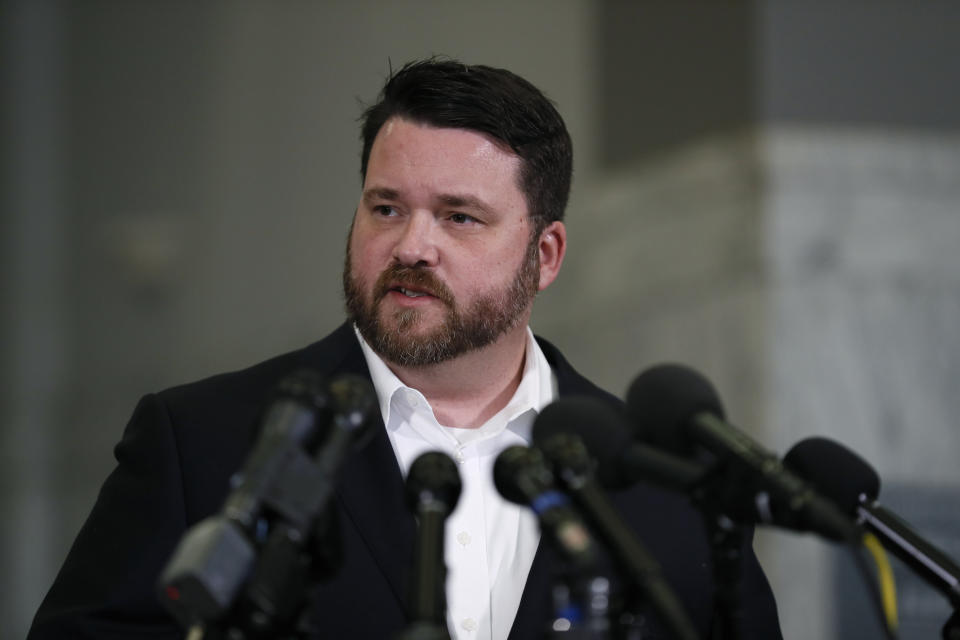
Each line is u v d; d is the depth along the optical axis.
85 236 24.52
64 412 24.30
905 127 14.69
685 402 4.65
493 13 18.33
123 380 23.58
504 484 4.32
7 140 25.08
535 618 6.50
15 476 24.39
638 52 16.38
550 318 17.50
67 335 24.59
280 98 21.52
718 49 15.11
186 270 23.03
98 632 6.06
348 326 7.38
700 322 15.02
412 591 4.00
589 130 17.11
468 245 6.84
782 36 14.57
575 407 4.79
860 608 13.38
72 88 25.30
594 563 4.05
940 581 4.93
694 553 6.96
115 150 24.45
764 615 7.18
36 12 25.48
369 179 6.91
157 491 6.45
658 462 4.64
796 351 14.19
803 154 14.35
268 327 21.36
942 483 14.16
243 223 22.09
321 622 6.22
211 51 23.05
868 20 14.75
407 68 7.09
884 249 14.44
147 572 6.21
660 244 15.72
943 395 14.34
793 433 14.09
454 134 6.84
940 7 14.91
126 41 24.59
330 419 4.24
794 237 14.30
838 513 4.32
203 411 6.81
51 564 23.95
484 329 6.89
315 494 4.05
